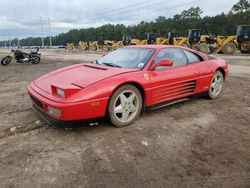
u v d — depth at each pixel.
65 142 3.25
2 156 2.90
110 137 3.40
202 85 4.96
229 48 22.44
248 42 22.41
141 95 3.95
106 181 2.41
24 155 2.92
